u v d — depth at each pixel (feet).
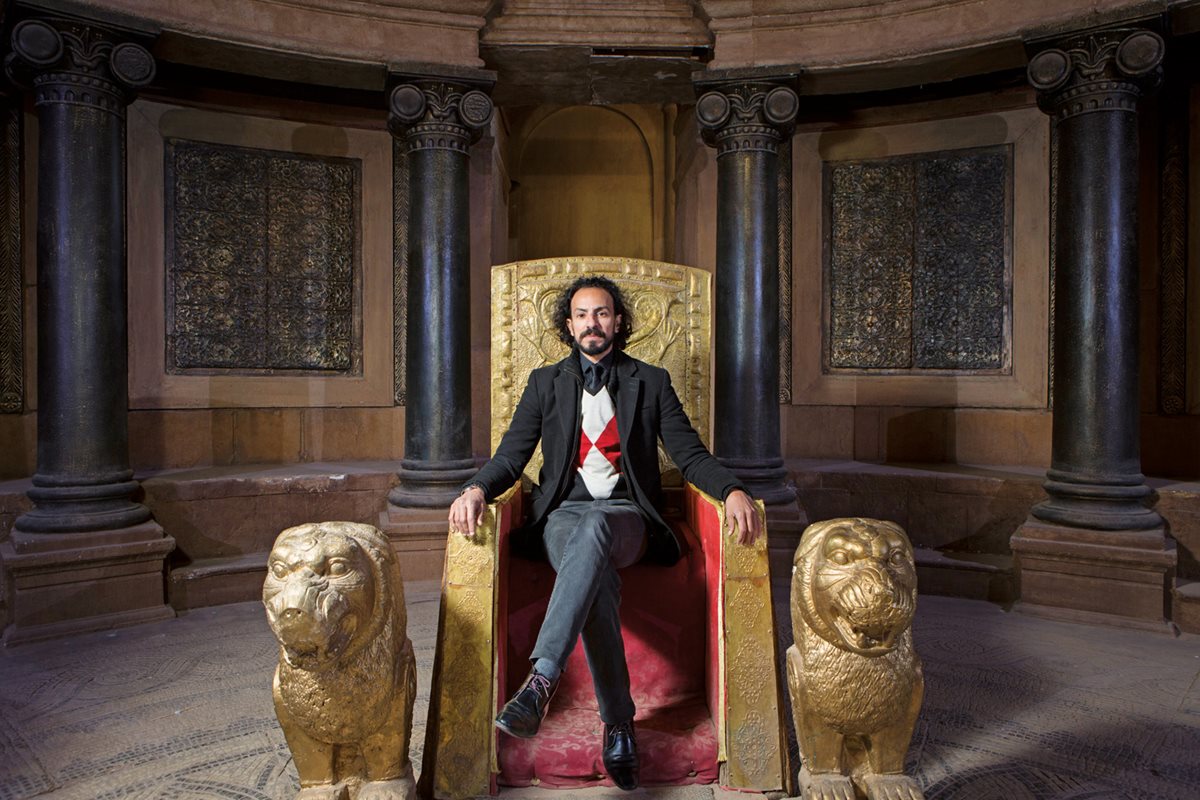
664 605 8.24
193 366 16.20
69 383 12.44
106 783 7.68
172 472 15.56
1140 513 12.79
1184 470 15.10
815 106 18.06
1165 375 15.31
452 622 7.19
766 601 7.31
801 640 6.88
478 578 7.23
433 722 7.11
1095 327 12.91
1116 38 12.53
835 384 18.20
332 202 17.46
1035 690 10.02
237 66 14.33
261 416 16.88
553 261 10.02
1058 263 13.42
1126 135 12.77
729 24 14.79
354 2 14.15
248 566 14.24
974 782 7.68
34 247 14.93
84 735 8.75
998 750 8.37
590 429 8.38
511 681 7.98
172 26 12.88
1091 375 12.96
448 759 7.00
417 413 15.15
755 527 7.27
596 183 25.67
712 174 18.88
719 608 7.49
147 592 13.01
